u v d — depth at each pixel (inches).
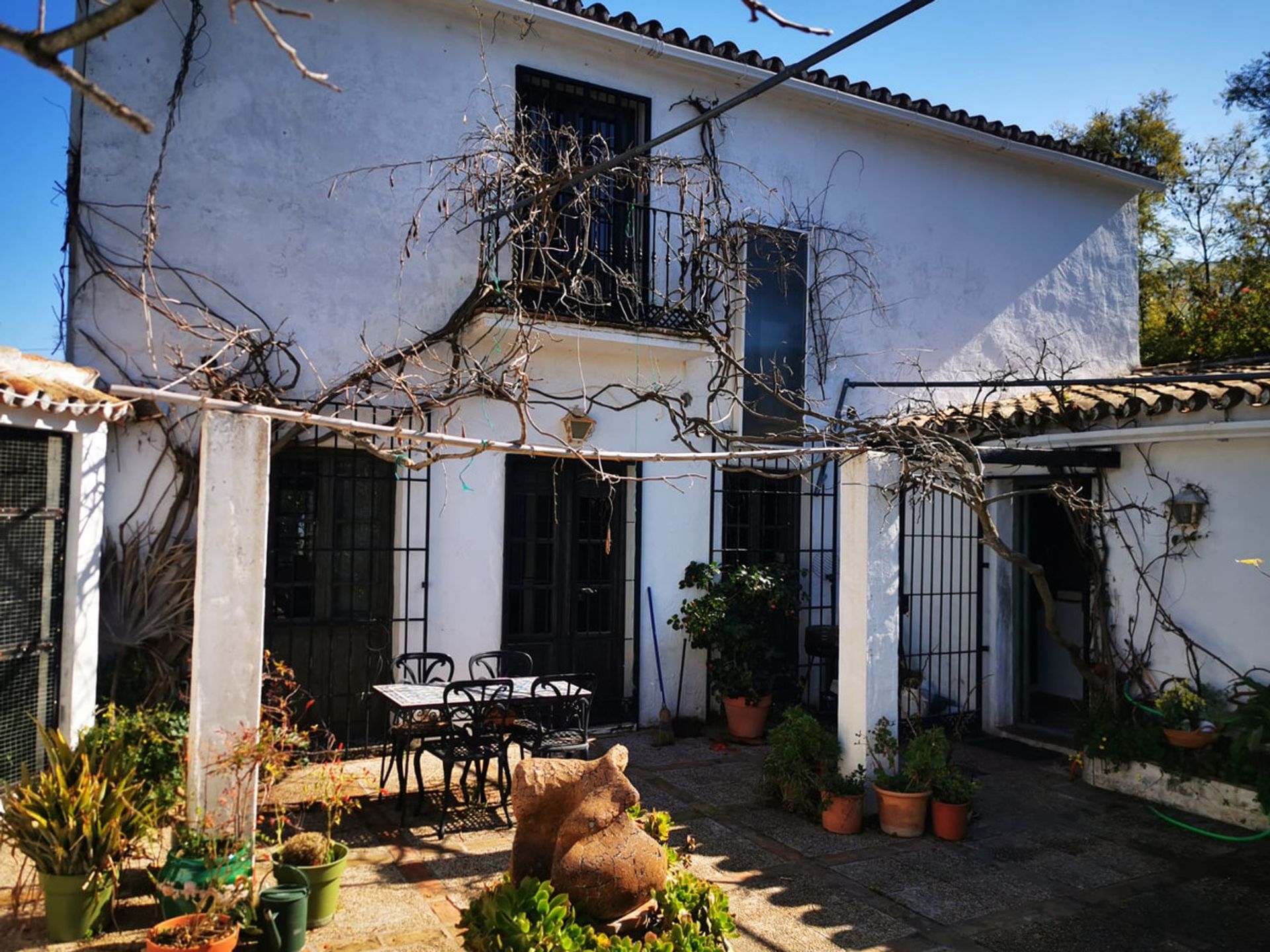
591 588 323.3
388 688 249.9
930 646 339.9
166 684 246.4
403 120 290.7
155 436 254.4
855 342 370.3
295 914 162.7
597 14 311.7
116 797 165.9
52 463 221.6
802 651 356.5
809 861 220.7
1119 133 735.1
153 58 260.1
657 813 186.1
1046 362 416.2
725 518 346.9
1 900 176.6
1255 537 262.1
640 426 326.3
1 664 203.6
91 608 231.1
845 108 363.9
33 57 57.6
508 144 281.0
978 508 258.1
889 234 380.5
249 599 173.6
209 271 264.1
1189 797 261.1
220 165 266.8
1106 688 291.6
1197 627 275.0
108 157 254.1
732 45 335.3
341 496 282.5
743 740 319.3
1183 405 266.7
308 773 260.4
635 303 321.1
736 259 324.8
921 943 181.2
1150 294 731.4
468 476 296.0
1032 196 419.8
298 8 277.3
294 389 272.4
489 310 279.7
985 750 327.6
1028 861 224.4
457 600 293.4
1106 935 186.1
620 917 152.3
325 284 278.8
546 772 168.4
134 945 161.3
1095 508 279.6
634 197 330.6
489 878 201.0
